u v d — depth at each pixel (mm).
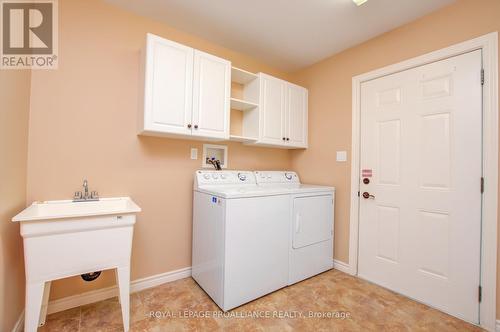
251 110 2451
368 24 2010
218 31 2164
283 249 2018
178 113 1821
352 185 2336
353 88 2363
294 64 2820
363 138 2295
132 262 1932
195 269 2115
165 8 1859
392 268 2039
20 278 1436
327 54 2570
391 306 1791
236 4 1799
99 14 1786
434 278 1792
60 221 1236
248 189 2029
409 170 1957
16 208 1373
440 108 1792
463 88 1682
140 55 1933
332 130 2561
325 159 2625
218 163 2338
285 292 1972
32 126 1551
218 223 1760
